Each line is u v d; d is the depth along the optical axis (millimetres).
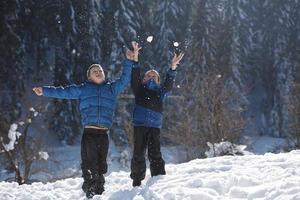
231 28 54969
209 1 54594
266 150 49562
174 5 55281
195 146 34156
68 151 46281
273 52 58562
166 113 39844
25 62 52812
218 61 51281
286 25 58719
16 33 50219
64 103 48375
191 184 7824
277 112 54625
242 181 7566
